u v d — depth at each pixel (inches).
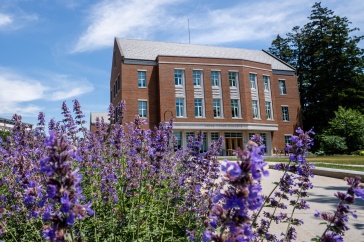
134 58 1325.0
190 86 1347.2
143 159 194.4
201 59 1379.2
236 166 74.6
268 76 1530.5
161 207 215.5
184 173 224.8
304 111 1831.9
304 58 1927.9
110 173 204.1
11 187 173.2
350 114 1370.6
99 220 174.2
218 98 1379.2
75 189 82.7
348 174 419.8
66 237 81.9
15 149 254.2
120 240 160.7
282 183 147.8
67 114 294.7
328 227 107.5
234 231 76.7
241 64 1428.4
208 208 148.8
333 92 1696.6
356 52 1729.8
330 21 1822.1
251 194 75.6
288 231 151.3
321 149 1334.9
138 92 1307.8
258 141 126.7
